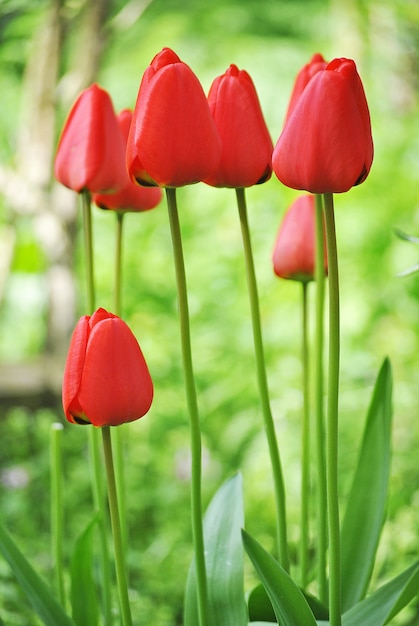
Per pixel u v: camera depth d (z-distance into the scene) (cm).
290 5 470
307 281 109
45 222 223
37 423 222
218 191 308
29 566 97
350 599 103
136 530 203
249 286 101
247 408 240
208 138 92
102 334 91
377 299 254
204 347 262
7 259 250
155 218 320
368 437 106
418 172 291
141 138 92
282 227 110
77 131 106
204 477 213
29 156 226
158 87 91
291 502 193
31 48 231
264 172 97
